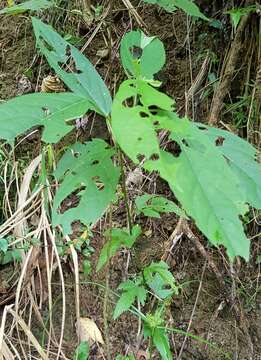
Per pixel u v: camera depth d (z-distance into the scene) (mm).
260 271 1393
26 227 1450
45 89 1544
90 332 1294
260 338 1315
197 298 1360
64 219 796
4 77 1820
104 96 771
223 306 1351
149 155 562
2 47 1861
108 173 804
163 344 1002
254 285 1381
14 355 1298
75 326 1360
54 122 691
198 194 597
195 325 1336
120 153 824
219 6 1606
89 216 792
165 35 1704
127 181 1449
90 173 798
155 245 1450
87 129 1618
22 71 1812
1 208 1571
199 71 1603
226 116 1544
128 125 576
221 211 594
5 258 1453
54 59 833
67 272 1436
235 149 777
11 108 686
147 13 1742
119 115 584
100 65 1720
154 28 1722
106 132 1617
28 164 1637
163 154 612
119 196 1332
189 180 603
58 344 1320
